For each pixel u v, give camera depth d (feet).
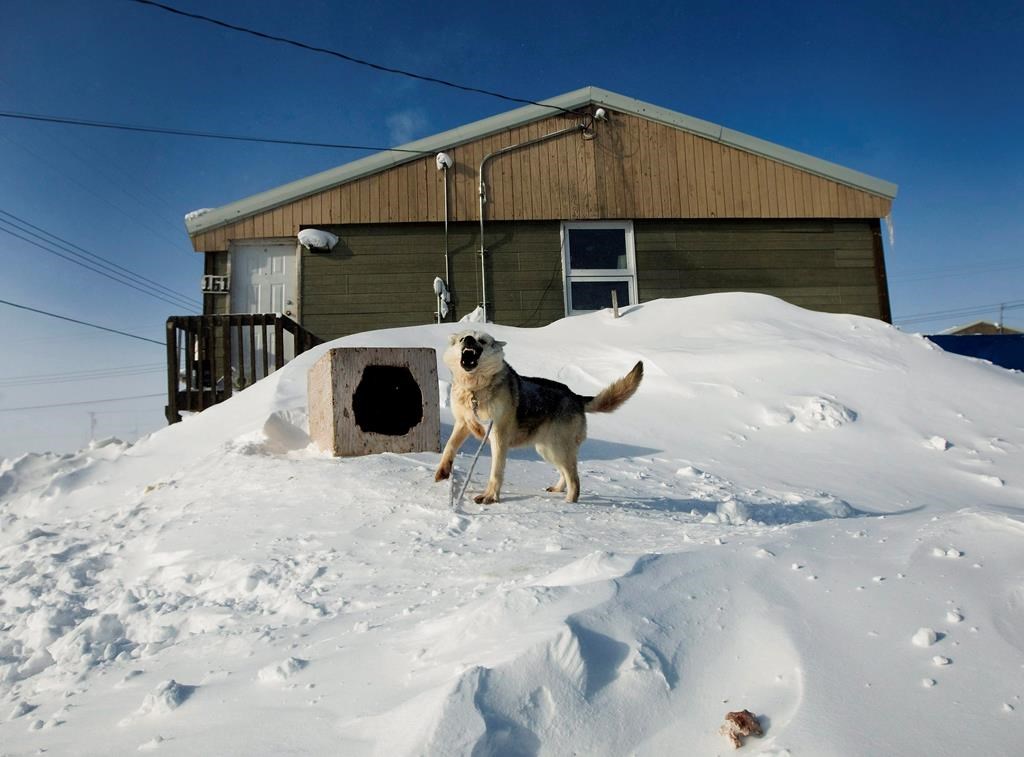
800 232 45.85
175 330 33.71
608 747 5.26
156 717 6.88
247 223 41.83
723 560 7.87
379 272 42.50
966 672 5.41
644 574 7.47
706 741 5.23
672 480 20.36
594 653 5.96
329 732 5.80
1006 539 7.48
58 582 13.34
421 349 21.43
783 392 27.71
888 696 5.30
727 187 45.29
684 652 6.18
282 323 34.24
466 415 16.65
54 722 7.30
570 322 35.83
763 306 35.09
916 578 6.92
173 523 15.89
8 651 10.76
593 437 24.81
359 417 23.77
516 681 5.59
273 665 7.51
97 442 28.09
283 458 20.92
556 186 44.01
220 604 11.26
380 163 42.57
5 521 19.95
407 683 6.31
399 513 15.01
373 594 10.62
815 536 8.75
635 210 44.39
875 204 46.42
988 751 4.62
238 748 5.84
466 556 12.05
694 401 27.61
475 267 43.29
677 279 44.60
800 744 4.97
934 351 31.30
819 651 5.98
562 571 8.27
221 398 33.60
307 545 13.55
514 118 43.70
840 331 32.78
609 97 44.45
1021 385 28.50
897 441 24.49
